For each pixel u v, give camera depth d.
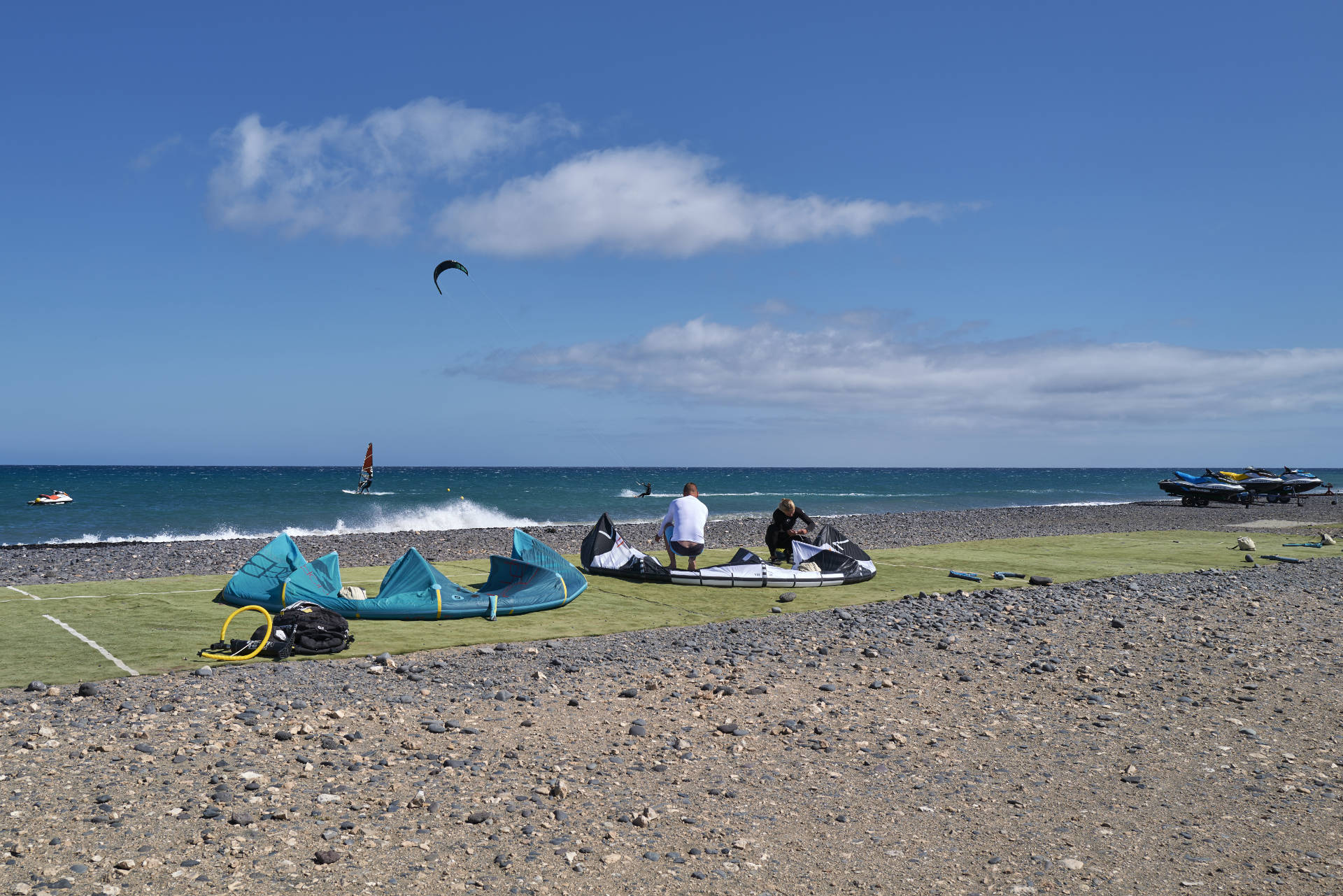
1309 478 48.91
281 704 6.49
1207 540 22.69
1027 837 4.50
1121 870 4.13
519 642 9.14
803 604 11.93
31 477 129.38
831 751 5.83
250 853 4.06
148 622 9.81
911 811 4.83
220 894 3.66
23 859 3.91
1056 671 8.18
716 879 3.98
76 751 5.35
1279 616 11.23
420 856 4.11
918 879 4.02
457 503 58.72
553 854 4.18
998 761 5.69
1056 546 20.55
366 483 69.19
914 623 10.52
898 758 5.71
